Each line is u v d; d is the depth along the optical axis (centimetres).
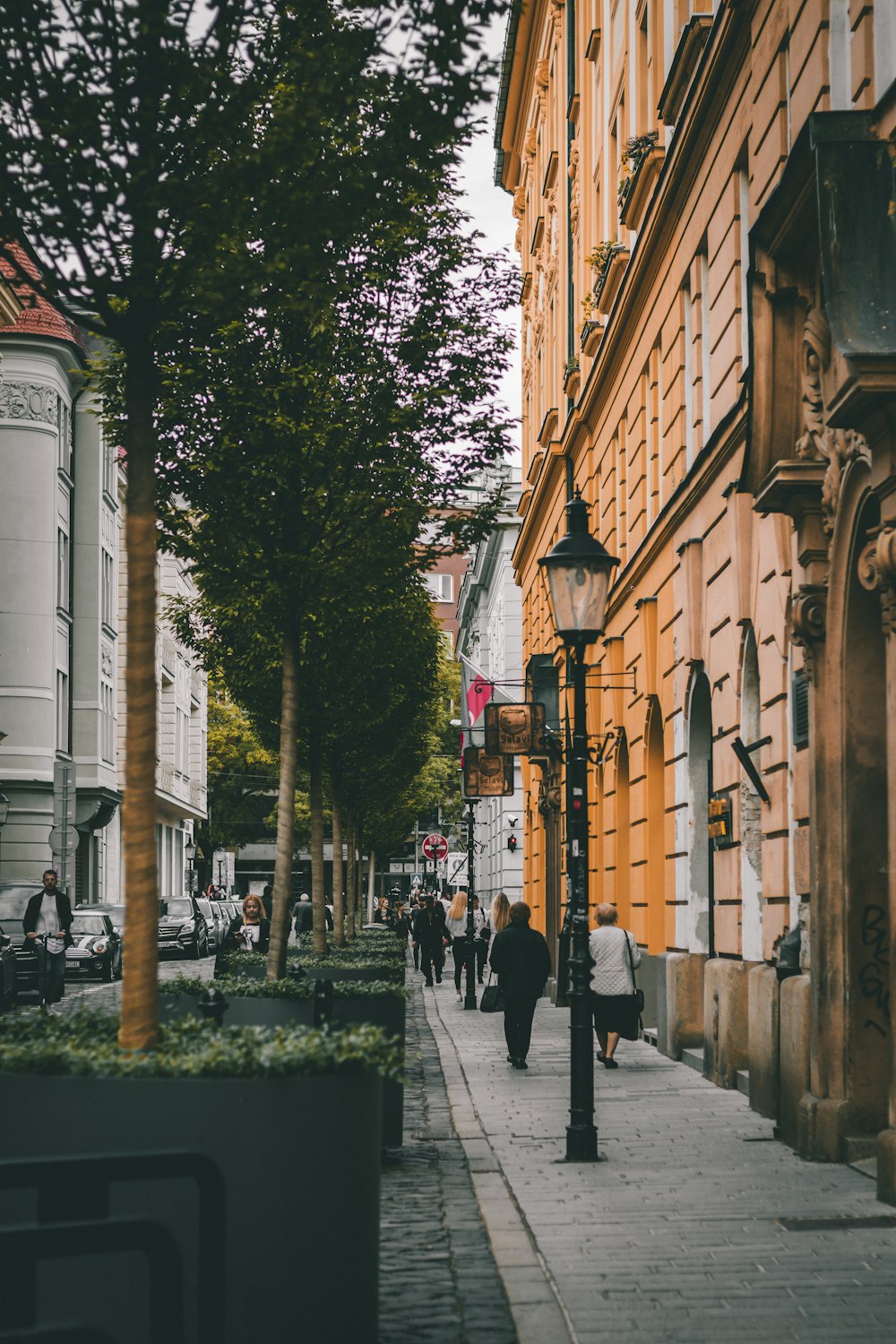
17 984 2670
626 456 2619
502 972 1889
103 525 5556
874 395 913
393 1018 1216
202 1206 434
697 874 1964
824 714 1154
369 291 1418
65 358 4956
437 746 6944
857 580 1101
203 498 1435
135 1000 653
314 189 778
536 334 4709
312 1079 570
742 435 1573
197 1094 555
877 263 952
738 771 1642
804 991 1210
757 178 1443
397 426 1443
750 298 1205
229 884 8500
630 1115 1434
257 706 2700
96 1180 420
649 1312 716
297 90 761
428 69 746
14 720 4750
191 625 2177
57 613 5084
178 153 767
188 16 740
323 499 1466
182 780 7650
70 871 3216
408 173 790
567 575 1270
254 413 1384
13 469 4816
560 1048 2150
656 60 2314
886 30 1059
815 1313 716
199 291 765
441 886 7825
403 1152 1184
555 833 3384
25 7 722
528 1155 1188
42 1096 564
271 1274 553
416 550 1591
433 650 3272
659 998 2073
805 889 1282
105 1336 359
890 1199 972
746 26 1523
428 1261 811
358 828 4928
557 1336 670
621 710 2614
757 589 1510
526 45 4638
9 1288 378
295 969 1299
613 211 2902
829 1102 1150
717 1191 1026
